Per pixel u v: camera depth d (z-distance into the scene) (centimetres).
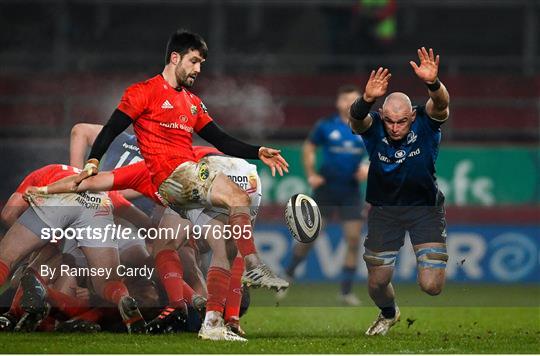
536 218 4953
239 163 2311
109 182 2252
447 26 6353
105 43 6128
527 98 5688
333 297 2802
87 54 6041
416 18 6388
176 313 2234
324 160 3809
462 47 6184
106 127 2169
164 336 2175
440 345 2109
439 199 2339
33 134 5484
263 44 5962
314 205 2241
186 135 2227
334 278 2811
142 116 2197
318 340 2178
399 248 2344
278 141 5569
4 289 2406
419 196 2314
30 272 2244
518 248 3934
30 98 5559
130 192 2381
